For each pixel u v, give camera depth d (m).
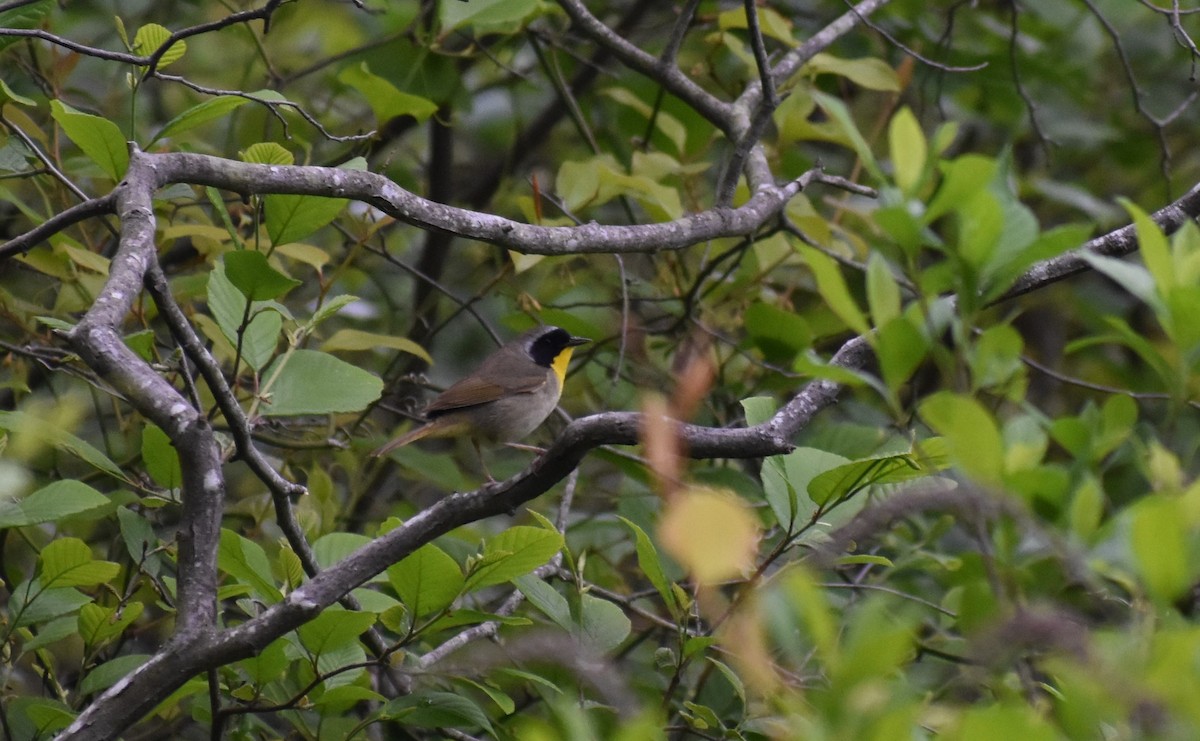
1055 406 15.02
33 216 9.70
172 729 9.75
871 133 14.80
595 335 12.65
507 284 13.22
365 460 12.35
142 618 10.50
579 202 11.29
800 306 14.29
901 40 14.84
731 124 10.99
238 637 5.94
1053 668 4.57
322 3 15.37
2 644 7.56
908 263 4.39
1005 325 4.43
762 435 5.98
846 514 6.86
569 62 16.34
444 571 6.52
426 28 13.41
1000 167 4.42
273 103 7.60
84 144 7.52
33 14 8.78
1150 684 3.82
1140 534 3.89
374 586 9.94
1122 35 16.30
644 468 9.82
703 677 8.33
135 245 6.11
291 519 7.19
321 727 7.77
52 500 7.07
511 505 6.62
